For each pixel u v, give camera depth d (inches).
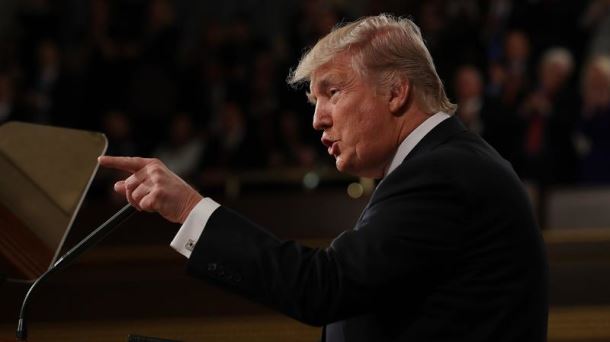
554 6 1009.5
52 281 623.5
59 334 619.2
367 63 272.8
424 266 251.9
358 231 254.8
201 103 1047.6
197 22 1248.2
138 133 1037.8
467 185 258.2
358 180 788.0
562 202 692.7
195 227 258.5
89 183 291.7
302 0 1226.0
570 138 886.4
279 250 252.2
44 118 1064.2
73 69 1083.9
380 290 247.9
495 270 259.0
